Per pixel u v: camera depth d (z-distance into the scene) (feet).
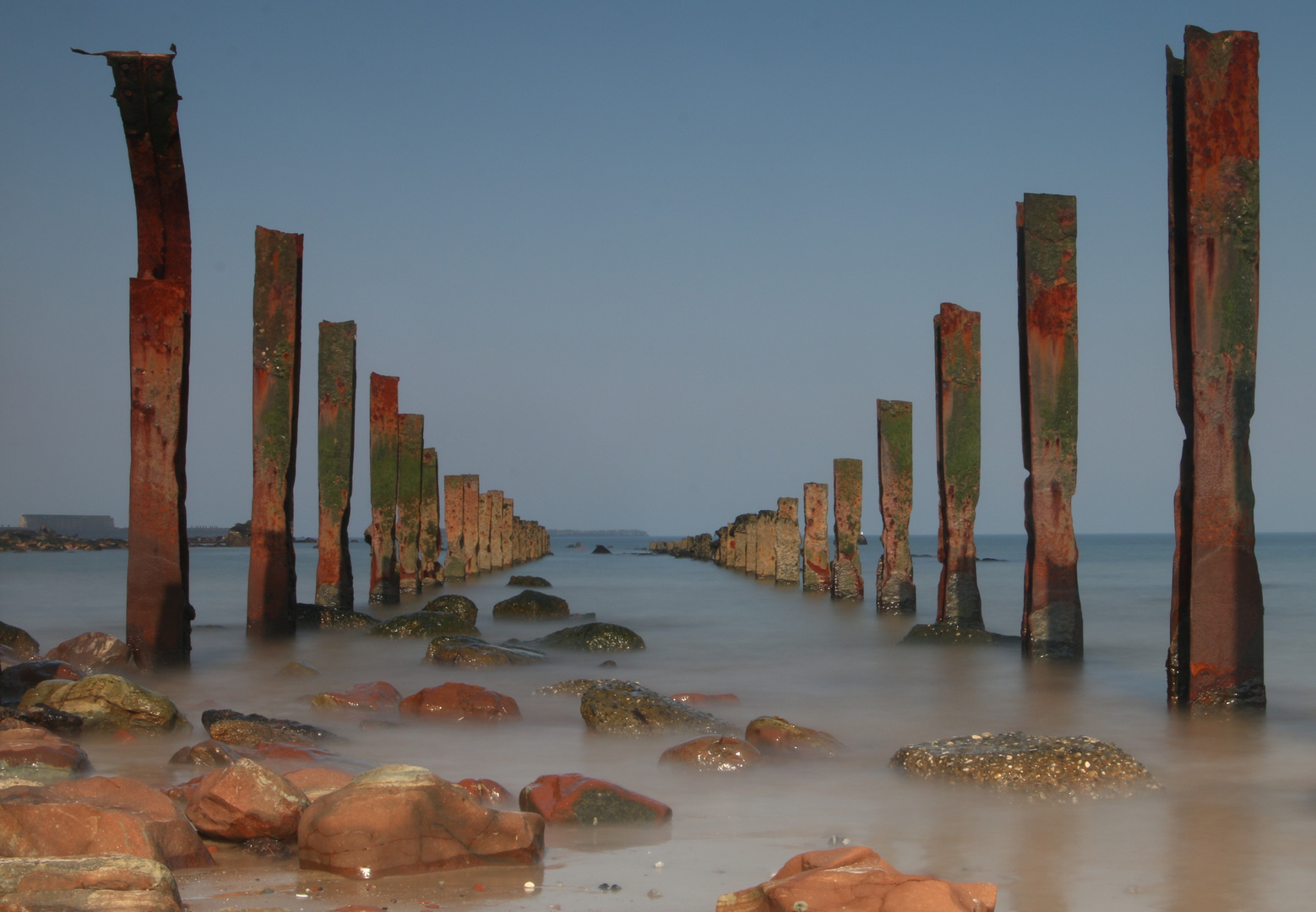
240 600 85.30
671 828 18.49
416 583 88.48
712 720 28.55
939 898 12.63
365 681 38.55
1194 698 31.94
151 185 38.45
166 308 38.83
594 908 14.24
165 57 36.70
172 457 39.17
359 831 15.64
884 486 73.56
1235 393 31.50
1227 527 31.63
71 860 13.19
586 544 590.14
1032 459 43.45
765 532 131.34
